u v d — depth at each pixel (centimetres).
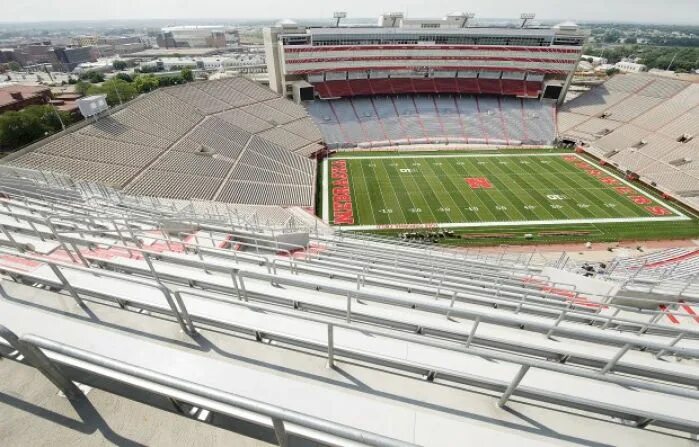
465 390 423
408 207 3628
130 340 441
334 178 4272
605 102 5834
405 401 396
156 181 3048
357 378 419
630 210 3553
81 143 3070
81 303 493
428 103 6219
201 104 4594
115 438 323
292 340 467
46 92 5900
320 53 5650
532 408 407
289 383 403
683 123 4741
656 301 923
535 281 1416
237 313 498
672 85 5406
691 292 1297
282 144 4641
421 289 891
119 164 3067
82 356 278
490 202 3719
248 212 2847
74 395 354
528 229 3250
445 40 6012
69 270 578
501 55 6025
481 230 3231
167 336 454
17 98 5347
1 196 1330
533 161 4828
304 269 916
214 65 12925
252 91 5400
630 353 659
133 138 3469
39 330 448
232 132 4359
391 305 746
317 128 5331
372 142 5419
